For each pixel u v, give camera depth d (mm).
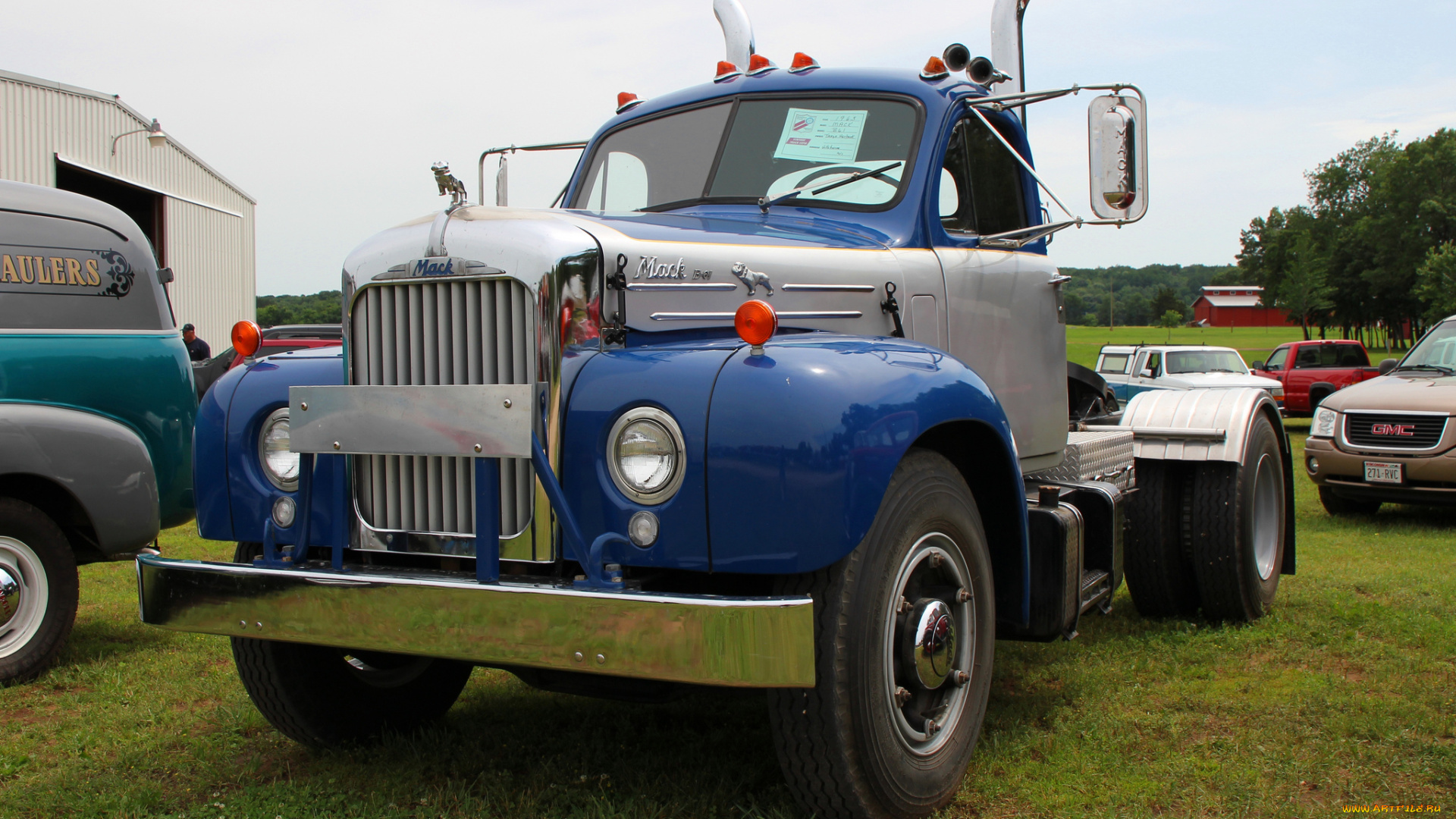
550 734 3494
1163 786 2918
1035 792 2896
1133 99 3365
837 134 3768
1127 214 3393
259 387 2961
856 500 2293
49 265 4676
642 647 2201
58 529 4512
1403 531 8109
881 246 3398
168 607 2744
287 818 2799
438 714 3654
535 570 2547
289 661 3201
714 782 2982
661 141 4066
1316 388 18844
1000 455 2979
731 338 2854
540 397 2461
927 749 2697
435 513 2625
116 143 23312
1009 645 4508
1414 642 4402
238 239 30406
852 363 2480
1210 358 16172
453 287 2594
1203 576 4773
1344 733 3289
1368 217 70125
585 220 2762
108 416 4785
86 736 3559
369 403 2576
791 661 2139
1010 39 4270
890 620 2531
